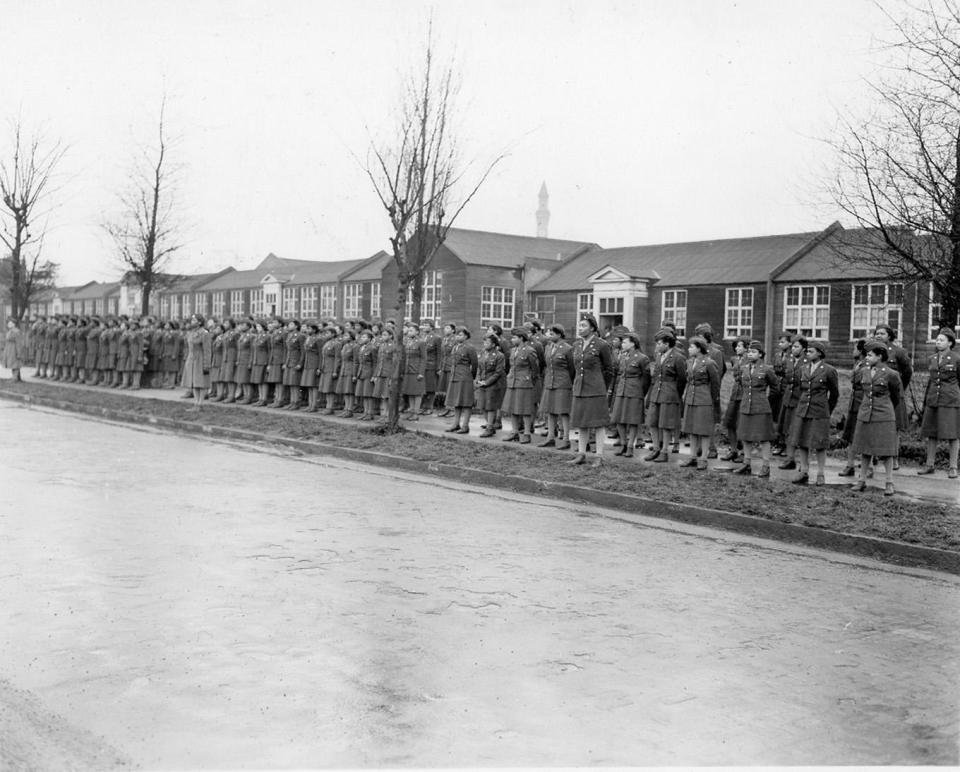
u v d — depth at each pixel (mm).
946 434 13250
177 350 29078
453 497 12156
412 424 19766
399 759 4402
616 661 5879
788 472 13625
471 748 4543
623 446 15016
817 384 12117
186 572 7793
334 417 21125
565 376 15516
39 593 7066
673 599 7414
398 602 7070
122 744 4504
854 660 6016
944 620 7008
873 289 29969
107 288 72938
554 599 7305
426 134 17469
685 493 11406
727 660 5957
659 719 4961
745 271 34562
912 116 20125
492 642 6191
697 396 13422
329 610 6809
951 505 10758
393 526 10055
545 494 12570
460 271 42156
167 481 12734
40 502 10734
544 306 42344
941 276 16531
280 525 9898
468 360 18125
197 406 22594
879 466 14609
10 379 32812
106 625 6340
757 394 12844
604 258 42875
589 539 9719
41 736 4562
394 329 19328
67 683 5285
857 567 8773
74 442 17078
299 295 55656
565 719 4934
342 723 4816
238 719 4836
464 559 8570
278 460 15414
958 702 5301
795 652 6148
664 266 38688
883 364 11477
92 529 9367
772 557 9109
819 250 33688
